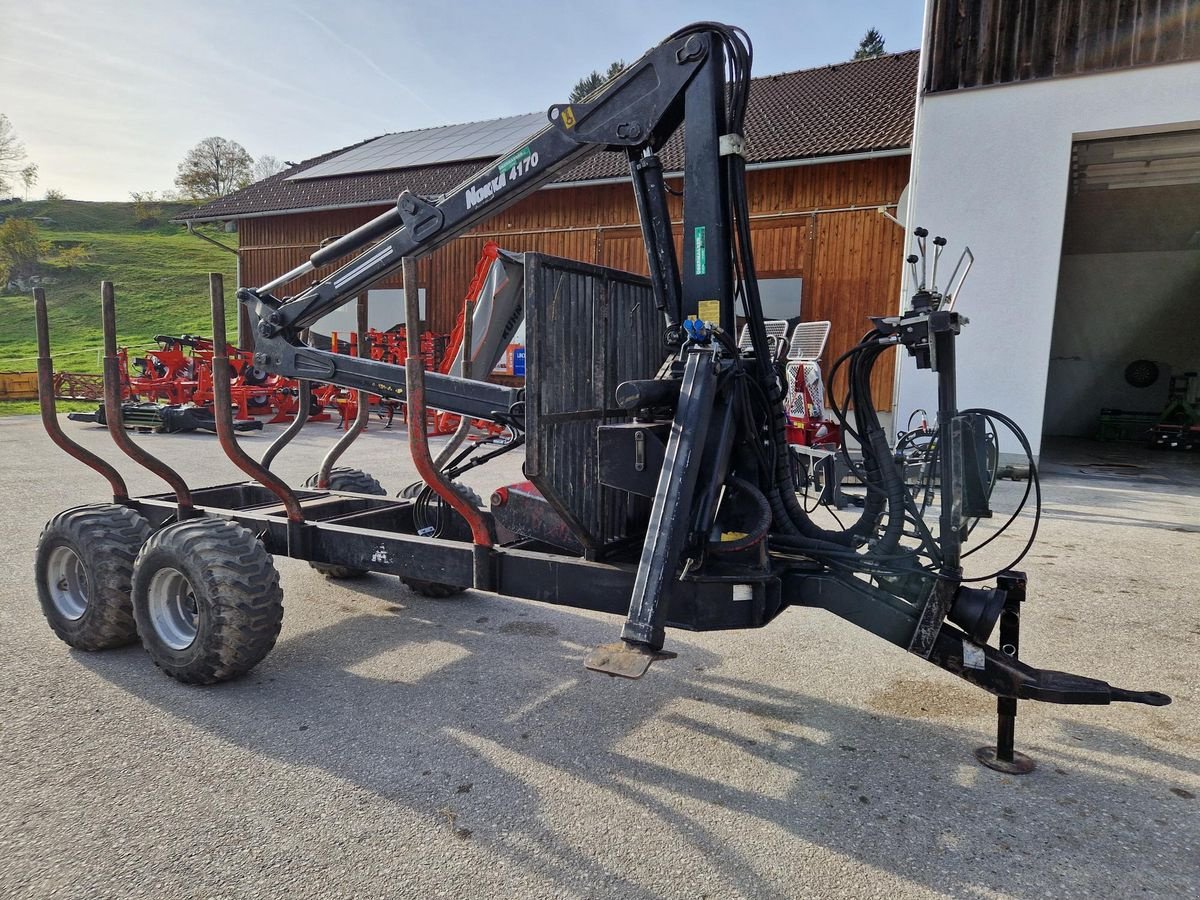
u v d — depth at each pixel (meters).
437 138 19.48
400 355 14.32
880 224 11.84
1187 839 2.43
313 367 4.11
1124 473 10.13
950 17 9.06
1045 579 5.12
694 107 3.09
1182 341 16.39
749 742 3.01
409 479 8.48
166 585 3.49
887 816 2.53
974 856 2.33
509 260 4.45
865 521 3.27
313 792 2.62
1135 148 9.52
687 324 2.88
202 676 3.35
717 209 3.09
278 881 2.17
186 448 11.07
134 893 2.11
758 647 4.00
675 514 2.65
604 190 14.02
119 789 2.62
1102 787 2.71
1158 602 4.66
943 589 2.77
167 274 55.81
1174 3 8.20
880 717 3.23
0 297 50.53
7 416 15.51
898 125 12.11
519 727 3.10
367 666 3.71
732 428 3.02
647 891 2.15
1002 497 8.12
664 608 2.55
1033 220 8.91
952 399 2.85
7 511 6.82
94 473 8.88
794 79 15.52
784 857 2.31
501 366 13.04
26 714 3.16
